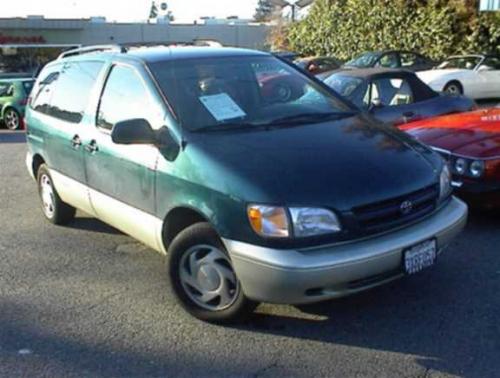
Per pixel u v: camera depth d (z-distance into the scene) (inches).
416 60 734.5
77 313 156.6
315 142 147.8
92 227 228.1
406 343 135.1
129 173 163.5
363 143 150.4
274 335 141.4
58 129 204.7
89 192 189.2
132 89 171.5
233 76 175.3
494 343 133.3
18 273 184.9
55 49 1473.9
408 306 151.6
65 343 141.5
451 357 128.8
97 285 173.9
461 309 148.9
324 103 178.4
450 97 324.2
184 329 146.3
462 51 785.6
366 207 130.1
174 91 162.2
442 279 165.5
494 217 208.4
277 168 134.3
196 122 154.4
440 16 798.5
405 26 850.8
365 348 133.9
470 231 199.6
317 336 139.9
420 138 216.7
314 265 124.0
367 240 130.5
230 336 142.0
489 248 185.5
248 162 137.0
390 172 138.0
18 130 605.9
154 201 155.1
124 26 1779.0
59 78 218.4
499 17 751.7
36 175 238.7
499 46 761.6
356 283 129.6
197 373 127.3
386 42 881.5
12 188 304.8
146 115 162.6
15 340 143.5
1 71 1373.0
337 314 149.3
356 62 747.4
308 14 1100.5
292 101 175.8
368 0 903.7
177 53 181.2
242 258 130.4
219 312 145.6
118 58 182.7
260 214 127.2
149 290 169.5
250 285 131.3
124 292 168.7
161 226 154.3
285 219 125.9
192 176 141.3
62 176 208.4
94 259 194.9
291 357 131.9
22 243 213.0
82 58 206.8
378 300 155.2
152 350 137.1
